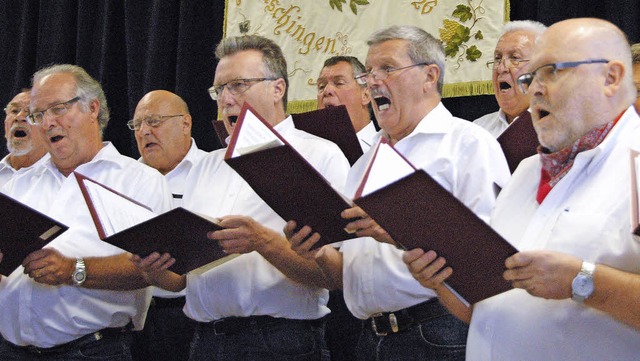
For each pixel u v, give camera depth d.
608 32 2.67
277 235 3.43
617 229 2.49
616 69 2.63
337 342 4.78
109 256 3.85
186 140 5.27
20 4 6.98
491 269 2.55
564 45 2.65
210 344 3.70
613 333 2.48
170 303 4.74
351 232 3.03
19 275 3.92
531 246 2.66
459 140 3.42
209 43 6.16
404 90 3.57
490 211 3.22
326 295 3.81
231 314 3.66
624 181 2.54
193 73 6.13
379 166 2.67
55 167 4.26
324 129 3.93
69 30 6.76
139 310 4.07
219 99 3.94
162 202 4.05
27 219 3.47
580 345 2.50
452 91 5.12
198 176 4.01
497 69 4.23
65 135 4.11
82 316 3.87
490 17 5.07
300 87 5.63
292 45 5.68
